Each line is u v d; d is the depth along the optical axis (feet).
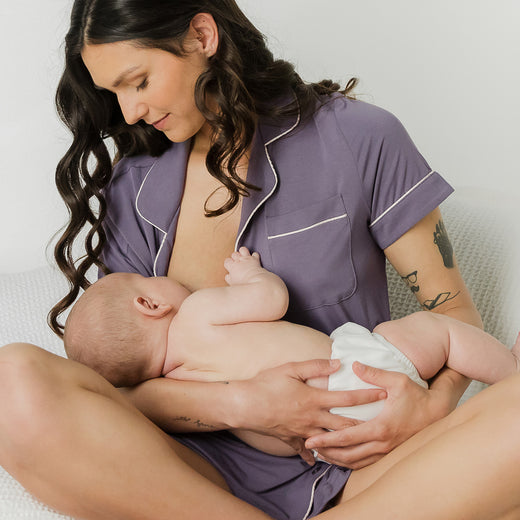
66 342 4.95
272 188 4.94
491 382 4.67
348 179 4.93
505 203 6.97
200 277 5.32
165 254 5.36
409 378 4.32
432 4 7.82
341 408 4.32
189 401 4.54
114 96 5.20
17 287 7.34
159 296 4.95
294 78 5.17
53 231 8.30
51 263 7.36
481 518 3.58
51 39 7.70
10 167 8.10
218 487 3.99
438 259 5.11
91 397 3.92
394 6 7.84
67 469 3.80
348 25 7.88
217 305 4.69
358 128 4.97
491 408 3.66
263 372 4.41
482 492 3.52
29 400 3.79
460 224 6.63
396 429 4.22
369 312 5.15
